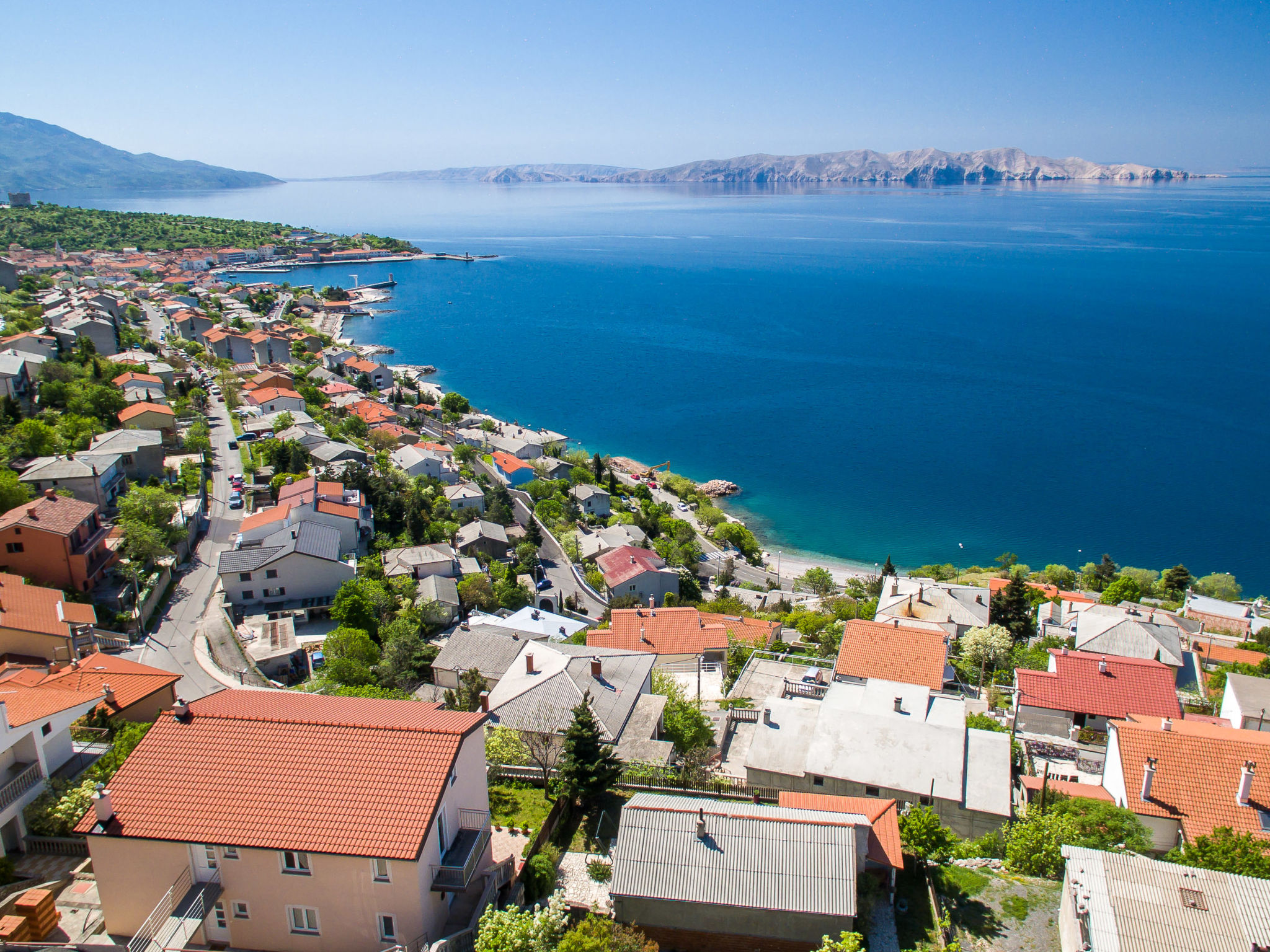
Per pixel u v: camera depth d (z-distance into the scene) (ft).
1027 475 535.19
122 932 90.53
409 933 86.74
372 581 261.44
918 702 152.46
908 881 109.81
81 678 150.41
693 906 95.91
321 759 91.76
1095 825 120.26
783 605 319.47
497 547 345.10
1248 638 266.77
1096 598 314.55
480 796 102.37
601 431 640.99
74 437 338.75
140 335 620.49
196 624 234.17
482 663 190.80
